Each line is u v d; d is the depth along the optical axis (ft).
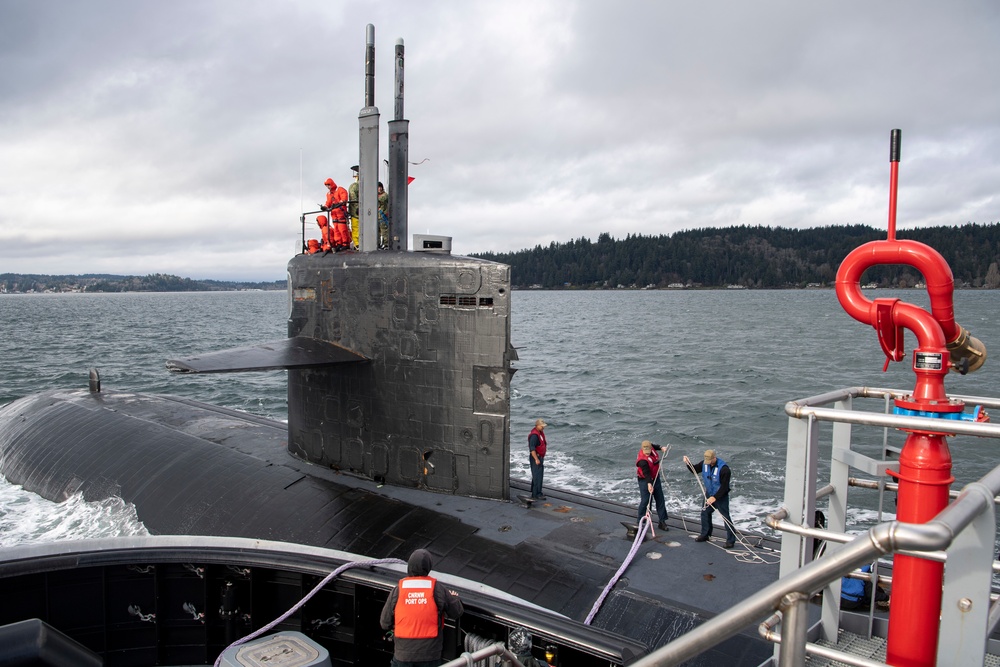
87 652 9.23
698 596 30.48
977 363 14.57
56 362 168.45
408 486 43.16
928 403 11.32
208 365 36.83
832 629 14.02
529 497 41.65
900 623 10.81
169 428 60.70
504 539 36.14
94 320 359.25
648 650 20.81
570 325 288.10
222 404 114.83
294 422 50.19
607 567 33.17
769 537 36.96
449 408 40.91
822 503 57.47
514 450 78.95
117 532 47.85
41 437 66.64
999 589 19.21
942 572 10.48
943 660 9.62
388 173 45.14
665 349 187.62
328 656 21.06
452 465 41.45
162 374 147.23
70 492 56.08
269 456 51.19
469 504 40.37
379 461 44.19
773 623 10.66
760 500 59.41
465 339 39.73
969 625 9.30
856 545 7.66
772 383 126.21
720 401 108.06
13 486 61.16
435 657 18.94
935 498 10.89
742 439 82.69
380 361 43.11
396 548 36.29
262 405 114.11
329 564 24.70
